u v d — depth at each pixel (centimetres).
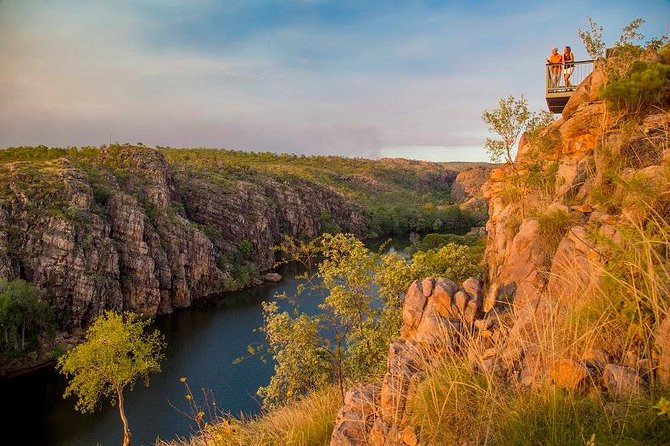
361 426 531
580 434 328
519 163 1320
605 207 630
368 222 15712
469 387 435
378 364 1159
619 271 436
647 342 373
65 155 10512
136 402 3922
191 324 6319
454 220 16750
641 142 768
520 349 454
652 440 302
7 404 4059
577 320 420
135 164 9850
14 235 6219
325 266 1384
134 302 6781
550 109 1688
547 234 622
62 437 3481
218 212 10775
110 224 7225
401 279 1247
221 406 3662
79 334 5853
